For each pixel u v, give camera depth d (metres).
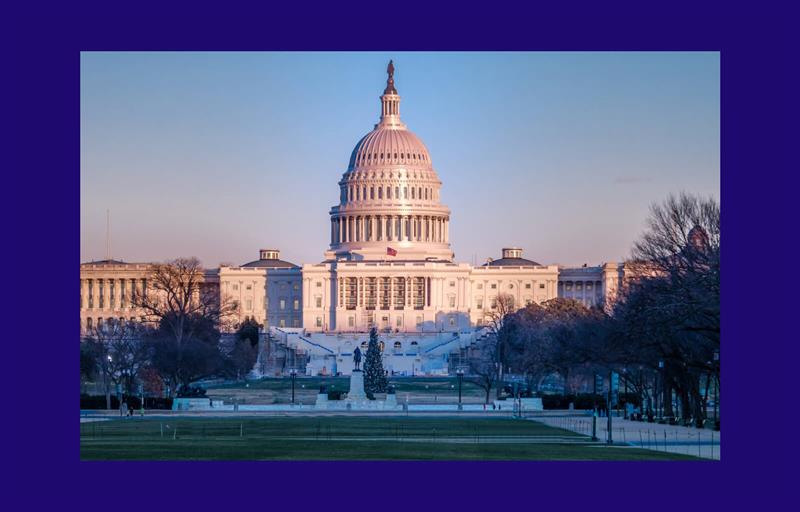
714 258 167.62
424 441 158.75
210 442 155.00
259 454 138.50
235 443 153.75
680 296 163.75
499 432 176.75
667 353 182.50
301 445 150.75
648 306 174.38
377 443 154.88
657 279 182.75
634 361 197.12
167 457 134.75
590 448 148.50
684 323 167.62
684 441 158.50
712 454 139.25
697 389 187.00
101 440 158.00
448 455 138.38
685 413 191.12
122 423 195.25
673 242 183.88
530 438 165.50
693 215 185.62
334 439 161.50
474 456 137.25
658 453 141.88
